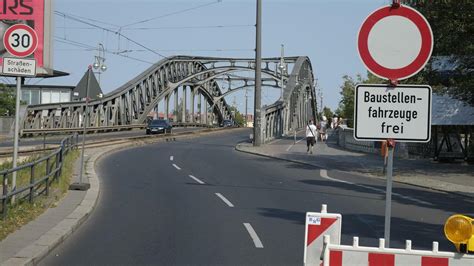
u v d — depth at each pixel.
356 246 5.30
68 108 53.66
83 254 8.68
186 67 98.69
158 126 56.22
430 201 15.85
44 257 8.38
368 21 5.71
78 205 12.83
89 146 33.66
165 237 10.05
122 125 63.66
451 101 29.19
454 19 22.80
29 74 11.36
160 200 14.74
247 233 10.48
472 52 23.17
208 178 20.36
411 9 5.64
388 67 5.70
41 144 35.34
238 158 30.59
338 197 15.90
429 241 9.97
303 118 83.25
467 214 13.41
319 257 5.82
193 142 47.25
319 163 27.84
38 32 12.73
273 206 13.98
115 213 12.59
